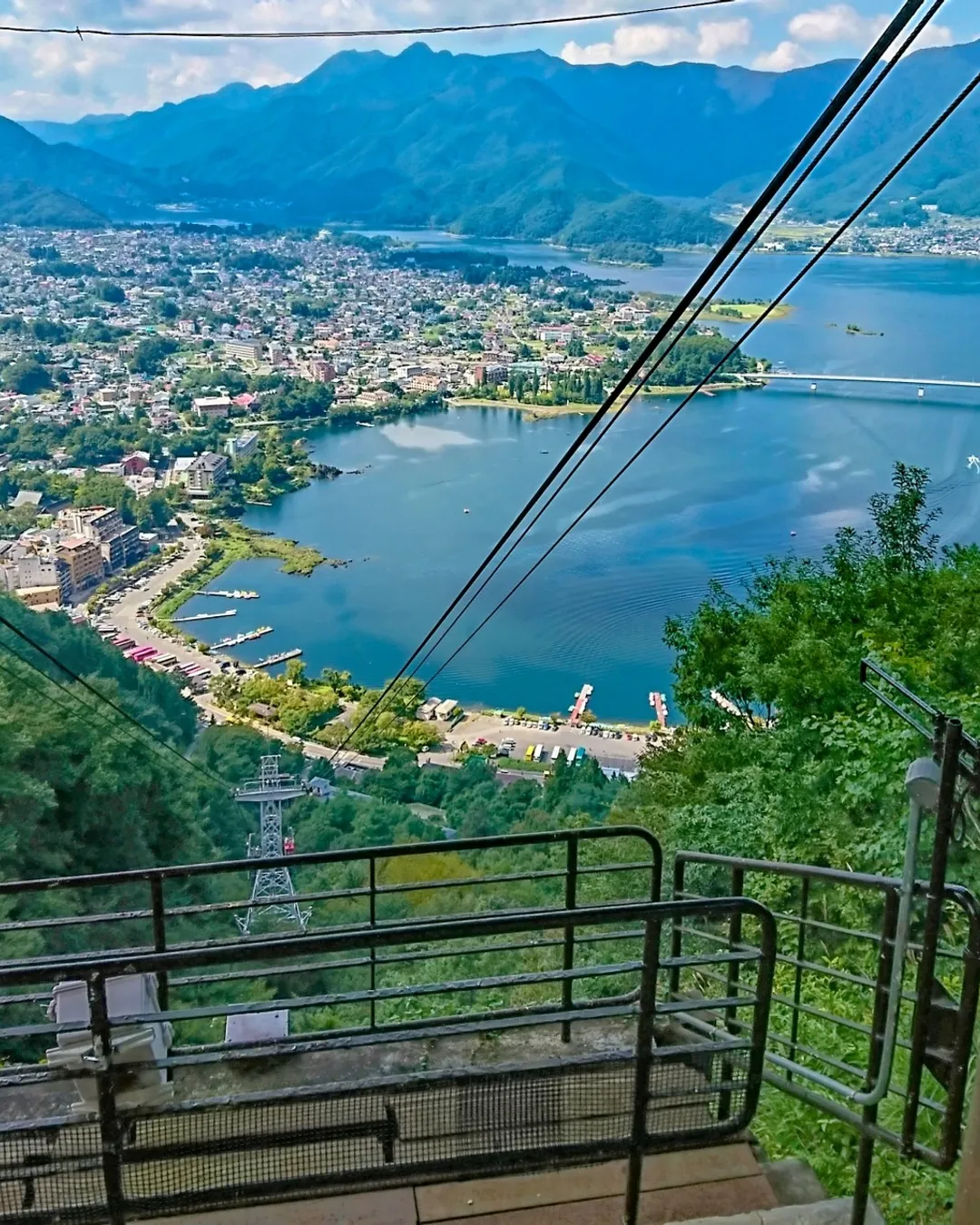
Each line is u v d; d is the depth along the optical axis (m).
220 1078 4.12
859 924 7.34
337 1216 3.09
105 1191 2.91
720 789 11.08
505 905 20.47
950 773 2.59
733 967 4.23
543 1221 3.10
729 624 13.60
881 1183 3.88
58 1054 3.59
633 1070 3.66
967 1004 2.71
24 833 19.31
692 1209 3.17
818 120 2.60
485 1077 2.74
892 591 12.20
